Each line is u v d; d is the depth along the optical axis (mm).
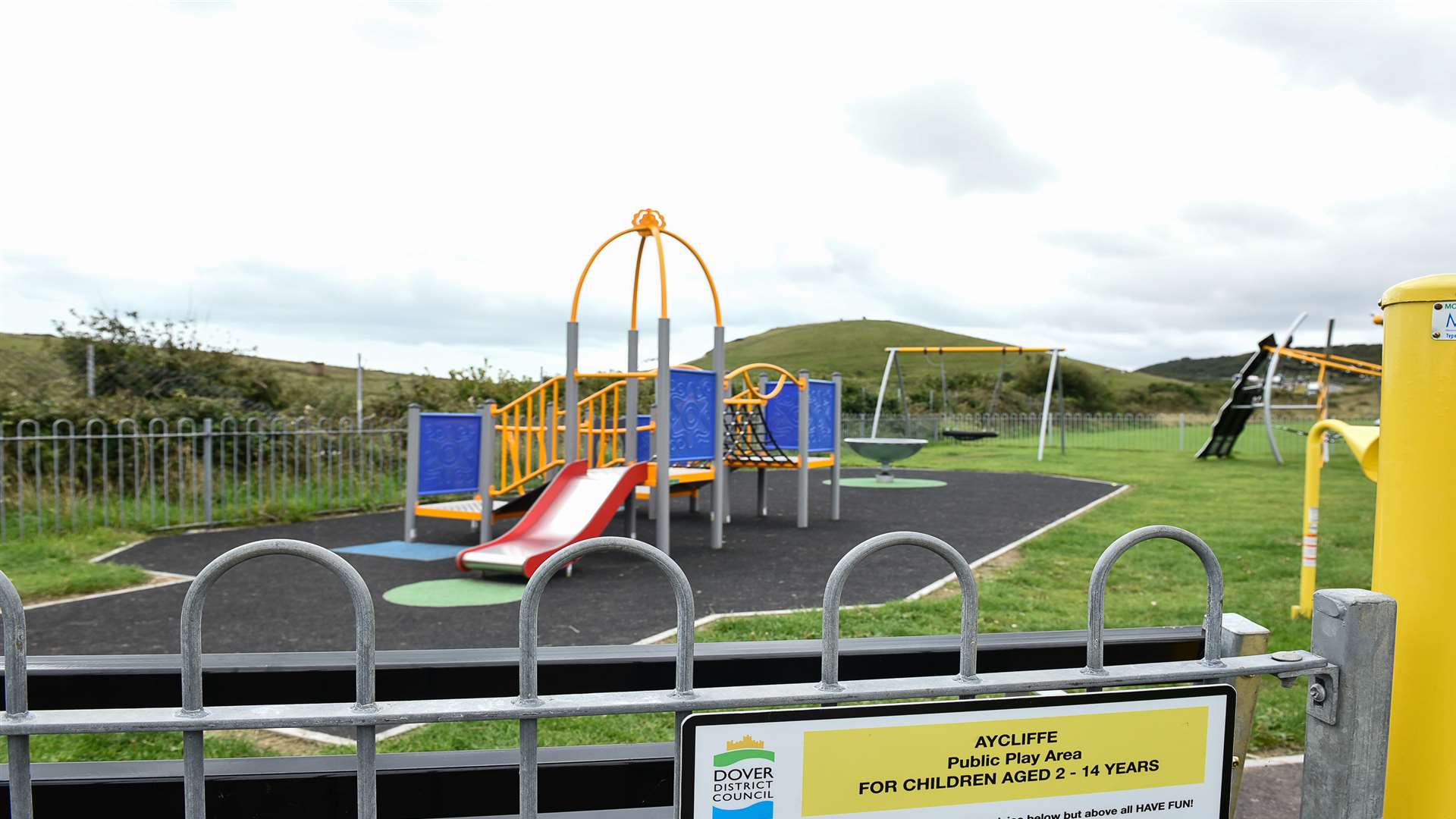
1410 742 2314
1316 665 2260
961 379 50438
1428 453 2279
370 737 1887
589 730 4047
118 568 8047
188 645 1850
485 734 3982
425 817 2566
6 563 8297
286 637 5773
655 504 9633
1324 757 2287
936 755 2020
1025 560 8688
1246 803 3492
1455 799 2266
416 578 8039
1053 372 24953
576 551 1939
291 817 2512
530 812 1933
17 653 1825
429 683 2770
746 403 11492
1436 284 2270
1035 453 27984
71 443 10242
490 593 7336
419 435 10320
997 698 2051
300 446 14945
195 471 11430
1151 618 6152
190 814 1874
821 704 2018
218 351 15898
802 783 1968
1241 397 24484
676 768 1934
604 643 5590
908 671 2967
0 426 9727
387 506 13656
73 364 14477
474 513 9953
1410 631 2312
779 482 19078
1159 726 2158
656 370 9727
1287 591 7156
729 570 8469
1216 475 19375
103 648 5566
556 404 10453
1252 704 2646
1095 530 10648
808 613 6270
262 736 3975
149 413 12734
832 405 12805
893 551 9391
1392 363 2375
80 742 3865
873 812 1996
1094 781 2117
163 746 3844
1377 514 2453
